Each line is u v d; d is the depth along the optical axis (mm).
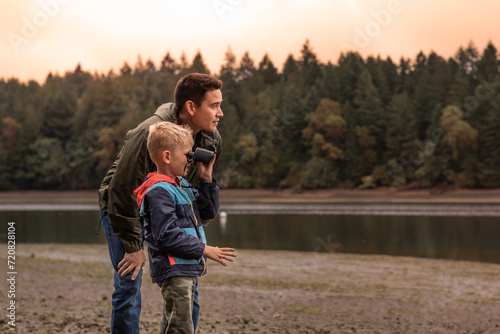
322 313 6230
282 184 89188
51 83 133000
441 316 6141
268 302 7082
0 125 104500
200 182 2938
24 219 40469
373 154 89750
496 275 10828
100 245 18750
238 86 112812
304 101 97438
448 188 79375
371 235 24906
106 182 3115
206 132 3176
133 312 3041
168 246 2449
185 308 2500
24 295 6992
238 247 20344
